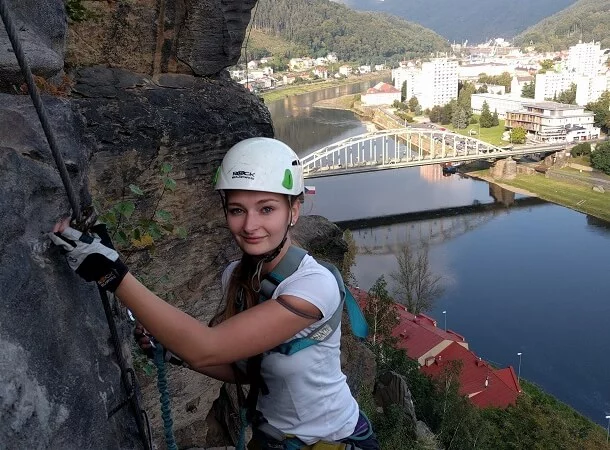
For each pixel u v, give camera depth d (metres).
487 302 38.50
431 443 16.59
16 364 1.91
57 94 3.54
